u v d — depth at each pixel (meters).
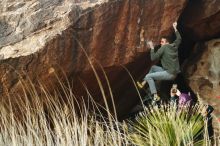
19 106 5.04
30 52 5.16
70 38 5.42
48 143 3.85
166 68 6.59
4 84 5.10
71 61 5.45
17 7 5.64
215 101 7.53
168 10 6.24
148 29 6.11
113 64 5.83
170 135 4.61
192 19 7.54
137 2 5.92
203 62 7.98
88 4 5.63
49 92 5.26
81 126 4.08
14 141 3.86
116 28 5.79
